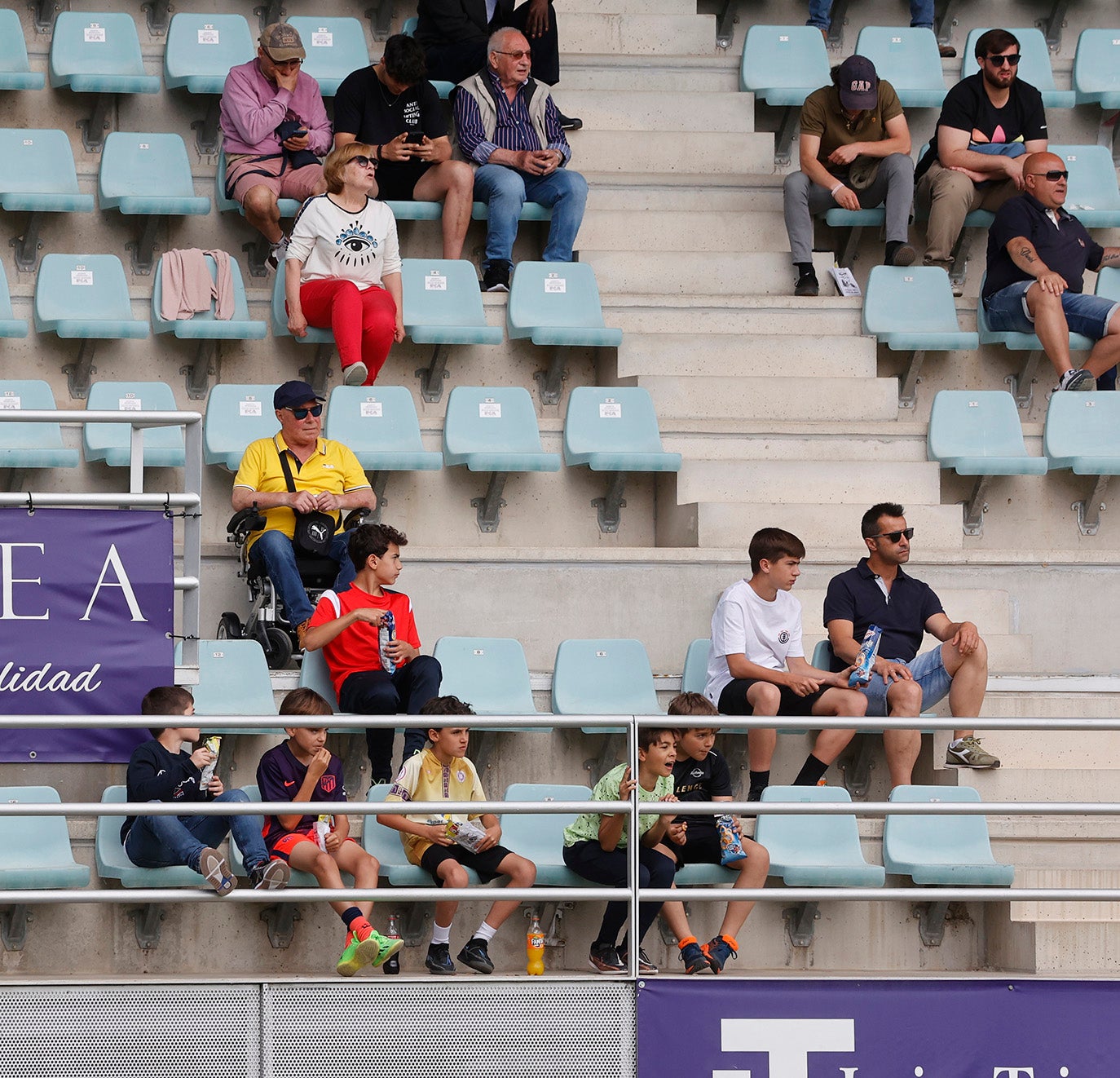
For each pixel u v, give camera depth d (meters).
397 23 39.22
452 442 30.39
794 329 33.66
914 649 26.84
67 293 31.30
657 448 30.86
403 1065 20.39
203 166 35.81
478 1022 20.52
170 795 21.09
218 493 30.17
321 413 30.41
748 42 38.09
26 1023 19.91
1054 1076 21.09
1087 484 32.41
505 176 33.41
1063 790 25.89
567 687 26.58
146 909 23.02
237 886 23.28
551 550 28.91
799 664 26.03
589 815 22.88
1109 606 30.22
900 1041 20.94
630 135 36.75
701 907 24.11
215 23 36.38
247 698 25.28
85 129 35.81
